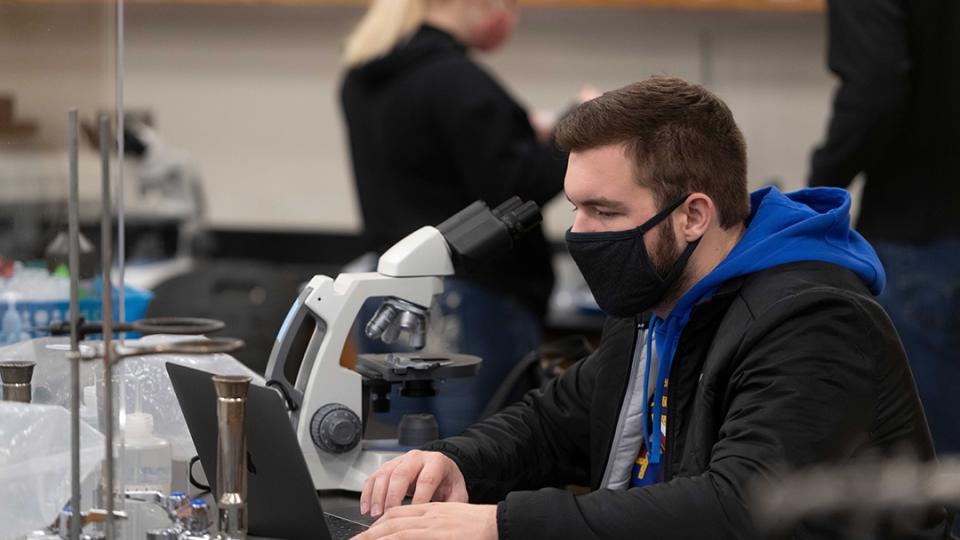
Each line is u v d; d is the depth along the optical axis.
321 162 15.05
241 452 4.10
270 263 15.12
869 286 4.95
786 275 4.68
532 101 14.41
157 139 13.78
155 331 3.85
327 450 5.31
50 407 4.09
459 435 5.52
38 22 4.94
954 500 4.15
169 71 15.07
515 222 5.43
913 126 8.05
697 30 14.05
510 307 8.92
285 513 4.31
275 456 4.21
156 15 14.98
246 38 14.95
